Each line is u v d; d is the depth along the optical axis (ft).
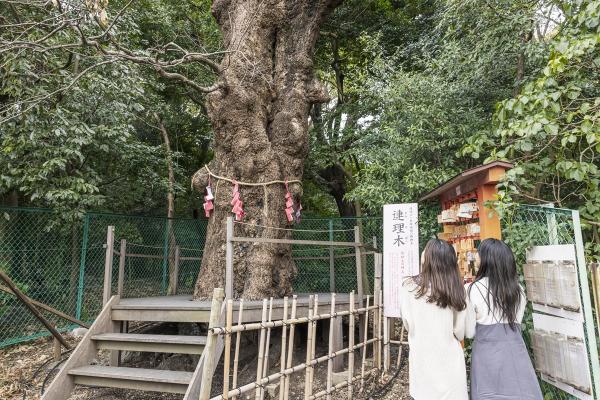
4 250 19.52
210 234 17.83
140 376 11.55
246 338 17.39
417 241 14.53
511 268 9.14
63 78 19.40
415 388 8.89
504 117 13.52
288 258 18.45
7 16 18.10
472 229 12.58
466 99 19.93
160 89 28.04
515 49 18.11
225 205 17.57
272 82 19.19
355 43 34.27
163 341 12.53
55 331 15.58
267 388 13.74
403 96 20.66
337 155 30.50
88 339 13.24
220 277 16.97
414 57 24.06
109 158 24.08
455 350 8.83
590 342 8.76
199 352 12.23
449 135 18.66
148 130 34.06
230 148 17.94
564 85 13.33
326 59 35.81
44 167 18.17
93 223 22.61
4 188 19.45
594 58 13.30
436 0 24.88
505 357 8.70
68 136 18.94
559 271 9.64
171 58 29.25
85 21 16.88
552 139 12.77
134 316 14.25
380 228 24.93
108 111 21.53
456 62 19.86
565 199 15.52
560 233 10.76
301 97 19.20
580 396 8.91
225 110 17.89
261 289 16.58
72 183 19.24
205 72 30.14
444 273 8.88
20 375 15.92
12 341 18.49
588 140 11.41
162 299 17.52
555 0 15.56
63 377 12.05
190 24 31.22
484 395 8.69
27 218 20.54
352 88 26.96
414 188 18.54
